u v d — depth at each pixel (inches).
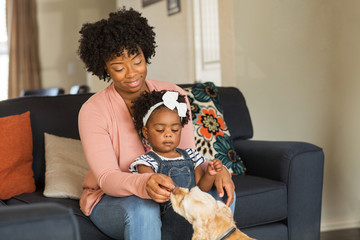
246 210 82.8
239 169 97.0
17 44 288.8
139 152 68.7
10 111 89.2
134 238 58.9
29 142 85.6
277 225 88.3
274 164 91.6
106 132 67.4
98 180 63.3
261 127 135.2
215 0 175.9
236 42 135.6
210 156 95.1
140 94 67.9
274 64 134.1
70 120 92.8
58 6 294.7
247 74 135.9
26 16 289.3
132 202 59.8
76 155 85.1
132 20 67.4
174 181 65.4
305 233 90.4
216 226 52.2
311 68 132.2
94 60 69.0
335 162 130.7
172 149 66.4
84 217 67.5
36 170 88.3
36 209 34.9
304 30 132.3
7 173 80.9
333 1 130.1
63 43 296.4
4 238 32.5
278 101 134.3
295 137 133.7
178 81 205.9
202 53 190.1
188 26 193.2
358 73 130.5
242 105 114.3
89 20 299.1
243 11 135.4
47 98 93.8
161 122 64.8
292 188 88.8
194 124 96.7
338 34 130.3
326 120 131.7
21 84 289.9
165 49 216.1
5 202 79.9
